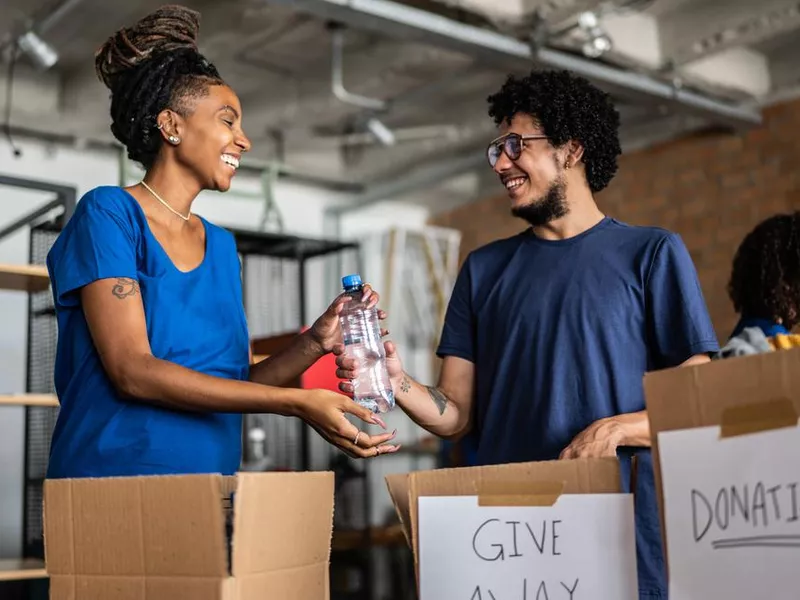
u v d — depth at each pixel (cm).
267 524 90
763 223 166
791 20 388
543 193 157
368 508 439
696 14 407
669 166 496
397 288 541
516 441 152
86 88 427
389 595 503
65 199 305
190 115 133
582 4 357
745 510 79
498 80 452
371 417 112
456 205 599
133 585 91
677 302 145
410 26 345
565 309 151
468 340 167
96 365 121
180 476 90
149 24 137
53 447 123
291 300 518
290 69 447
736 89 448
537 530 93
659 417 86
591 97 161
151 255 125
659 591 121
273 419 471
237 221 529
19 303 446
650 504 124
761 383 80
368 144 541
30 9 370
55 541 97
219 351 130
